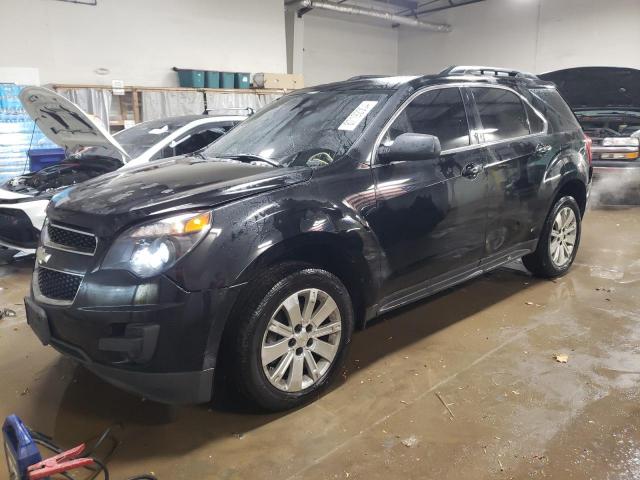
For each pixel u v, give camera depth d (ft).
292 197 7.93
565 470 6.83
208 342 7.10
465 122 10.96
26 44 29.86
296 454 7.28
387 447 7.38
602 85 26.81
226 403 8.57
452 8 54.44
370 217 8.76
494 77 12.29
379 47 58.34
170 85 35.81
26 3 29.50
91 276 7.04
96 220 7.28
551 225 13.39
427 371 9.46
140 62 34.30
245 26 39.04
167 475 6.92
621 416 7.96
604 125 27.40
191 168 9.19
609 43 43.42
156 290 6.79
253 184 7.84
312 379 8.44
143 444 7.58
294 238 7.70
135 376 6.98
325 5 47.19
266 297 7.52
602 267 15.37
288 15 47.32
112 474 6.95
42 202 15.38
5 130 25.99
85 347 7.16
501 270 15.19
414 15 57.16
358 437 7.61
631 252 16.93
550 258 13.74
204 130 18.74
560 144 13.23
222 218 7.23
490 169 11.02
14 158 26.40
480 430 7.70
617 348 10.19
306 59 51.98
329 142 9.46
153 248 6.88
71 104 14.56
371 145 9.16
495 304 12.60
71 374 9.70
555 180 12.92
